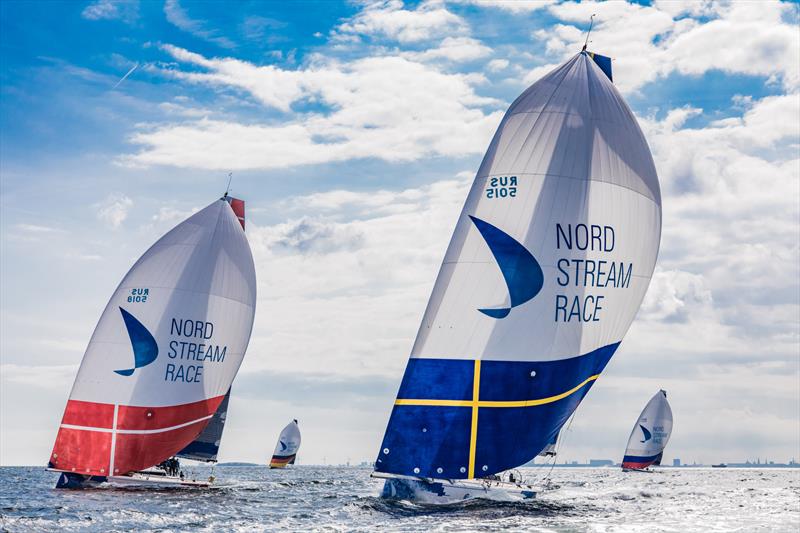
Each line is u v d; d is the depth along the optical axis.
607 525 30.33
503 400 29.70
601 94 30.67
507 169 30.16
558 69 30.78
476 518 30.45
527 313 29.81
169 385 39.88
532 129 30.19
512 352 29.77
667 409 98.50
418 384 30.05
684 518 34.56
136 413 39.31
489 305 29.84
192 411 40.59
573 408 30.64
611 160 30.44
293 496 46.16
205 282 40.69
